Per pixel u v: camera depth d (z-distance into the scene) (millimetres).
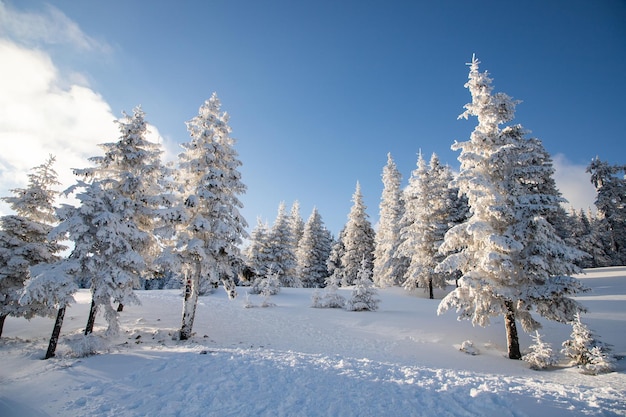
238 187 20109
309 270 55688
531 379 11656
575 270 15227
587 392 8930
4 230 18047
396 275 38750
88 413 8109
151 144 17406
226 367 10664
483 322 16328
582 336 13703
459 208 38531
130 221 15867
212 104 20297
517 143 17031
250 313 25766
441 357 16172
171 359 11648
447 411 7891
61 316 13953
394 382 9703
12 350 14930
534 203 16391
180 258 17625
